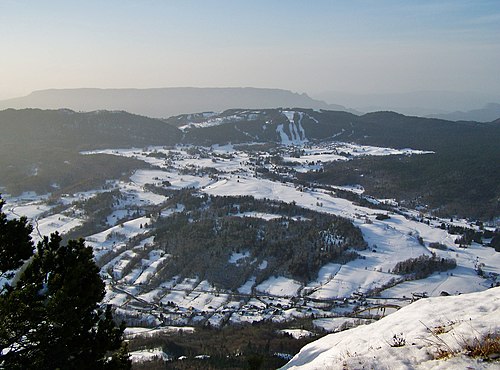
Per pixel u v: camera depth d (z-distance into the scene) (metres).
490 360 10.11
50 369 14.45
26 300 14.13
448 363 10.35
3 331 13.48
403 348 12.07
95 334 15.73
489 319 12.73
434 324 14.95
